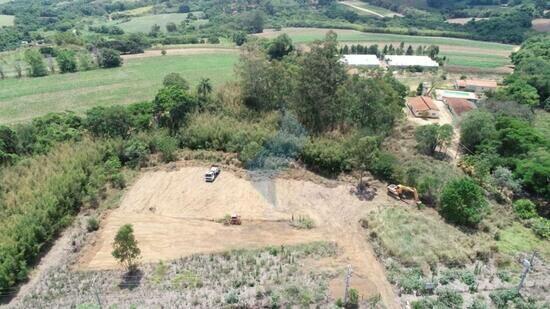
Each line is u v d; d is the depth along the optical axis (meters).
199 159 68.44
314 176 63.22
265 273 44.28
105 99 98.12
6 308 40.53
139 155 66.62
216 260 46.31
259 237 50.25
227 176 63.56
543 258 46.75
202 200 57.78
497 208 55.53
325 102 70.19
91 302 40.72
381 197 58.25
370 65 127.38
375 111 71.62
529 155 62.28
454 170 63.78
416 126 79.62
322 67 69.94
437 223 52.34
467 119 72.31
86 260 46.72
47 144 65.94
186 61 131.00
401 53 144.00
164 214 54.78
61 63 119.38
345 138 68.25
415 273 44.00
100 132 70.06
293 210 55.53
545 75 99.94
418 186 58.06
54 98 98.69
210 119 74.25
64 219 51.88
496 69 128.62
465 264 45.69
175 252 47.62
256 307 39.91
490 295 40.94
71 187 55.97
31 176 57.62
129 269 45.09
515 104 83.25
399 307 40.00
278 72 77.19
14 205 52.44
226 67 123.50
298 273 44.22
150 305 40.34
